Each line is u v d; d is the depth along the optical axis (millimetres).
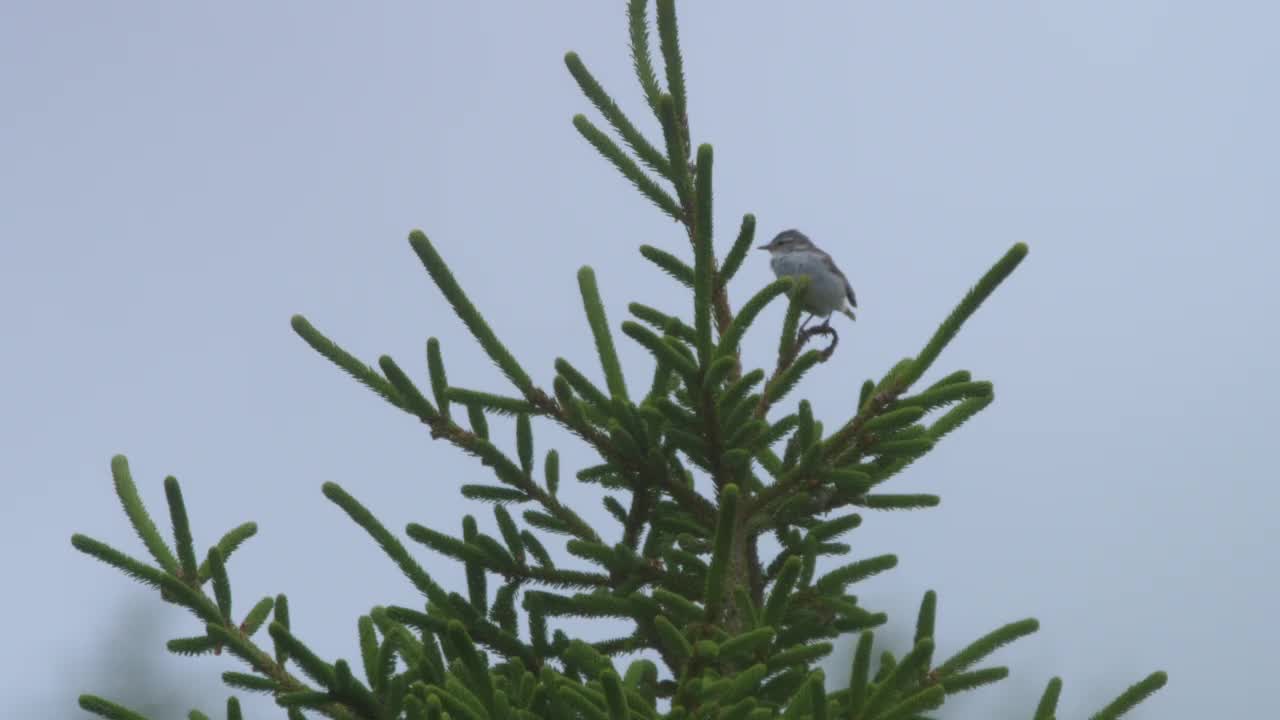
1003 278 10148
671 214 12188
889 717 8484
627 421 11180
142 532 11031
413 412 11391
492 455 11578
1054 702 10320
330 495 11172
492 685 9086
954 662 10867
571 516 11945
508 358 11312
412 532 11273
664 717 8938
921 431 11672
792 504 11516
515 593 11578
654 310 12125
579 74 12211
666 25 12172
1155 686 10258
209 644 10688
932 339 10492
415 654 11133
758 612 11180
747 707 8570
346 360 11367
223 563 10727
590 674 9562
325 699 10312
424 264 10969
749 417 10844
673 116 11664
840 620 11617
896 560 11508
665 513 12219
